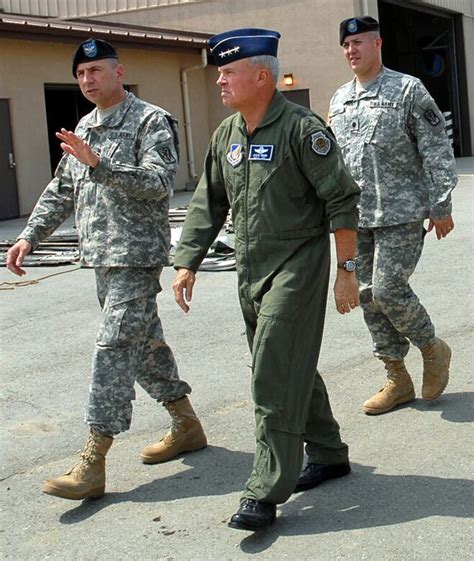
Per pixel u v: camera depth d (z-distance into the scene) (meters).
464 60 38.28
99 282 5.59
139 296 5.43
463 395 6.88
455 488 5.20
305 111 4.83
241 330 9.43
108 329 5.37
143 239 5.40
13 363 8.66
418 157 6.29
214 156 5.11
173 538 4.84
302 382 4.74
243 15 29.11
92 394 5.35
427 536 4.62
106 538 4.91
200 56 28.36
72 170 5.62
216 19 29.50
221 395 7.31
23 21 22.42
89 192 5.48
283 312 4.68
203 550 4.66
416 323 6.39
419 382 7.28
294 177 4.79
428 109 6.16
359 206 6.33
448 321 9.16
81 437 6.61
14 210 22.36
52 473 5.95
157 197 5.27
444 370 6.58
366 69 6.32
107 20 30.62
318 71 28.36
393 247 6.27
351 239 4.80
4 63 21.95
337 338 8.86
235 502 5.25
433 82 38.91
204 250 5.17
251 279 4.94
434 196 6.11
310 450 5.39
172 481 5.63
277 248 4.82
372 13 28.00
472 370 7.50
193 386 7.59
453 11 36.97
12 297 11.88
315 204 4.86
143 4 30.42
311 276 4.79
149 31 27.72
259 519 4.70
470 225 15.92
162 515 5.14
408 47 38.84
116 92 5.49
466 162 34.03
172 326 9.73
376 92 6.30
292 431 4.71
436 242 14.22
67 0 30.27
